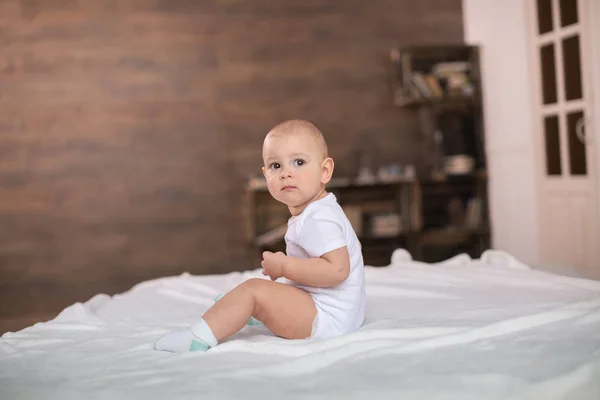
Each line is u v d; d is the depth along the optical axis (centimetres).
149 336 138
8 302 473
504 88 473
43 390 100
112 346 131
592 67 383
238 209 494
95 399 95
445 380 97
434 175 484
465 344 118
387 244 490
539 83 435
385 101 507
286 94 499
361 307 137
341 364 108
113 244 482
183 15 489
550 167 430
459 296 171
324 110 502
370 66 506
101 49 481
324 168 138
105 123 482
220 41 493
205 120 491
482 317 143
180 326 146
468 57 500
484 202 489
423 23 511
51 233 477
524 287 179
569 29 401
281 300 127
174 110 488
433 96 480
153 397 95
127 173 484
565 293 167
